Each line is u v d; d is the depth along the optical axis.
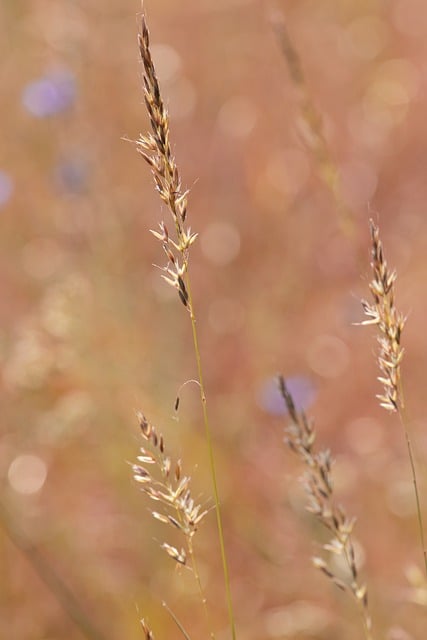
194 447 6.63
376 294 3.12
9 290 8.00
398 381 3.18
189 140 10.21
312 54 11.42
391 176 10.07
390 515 6.40
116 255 7.60
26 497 6.47
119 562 6.02
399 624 5.42
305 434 3.33
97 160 8.52
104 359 6.58
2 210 8.39
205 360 7.95
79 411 6.18
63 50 9.27
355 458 7.11
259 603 5.91
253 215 9.23
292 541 6.13
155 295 7.51
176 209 2.89
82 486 6.60
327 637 5.42
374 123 10.49
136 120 9.38
